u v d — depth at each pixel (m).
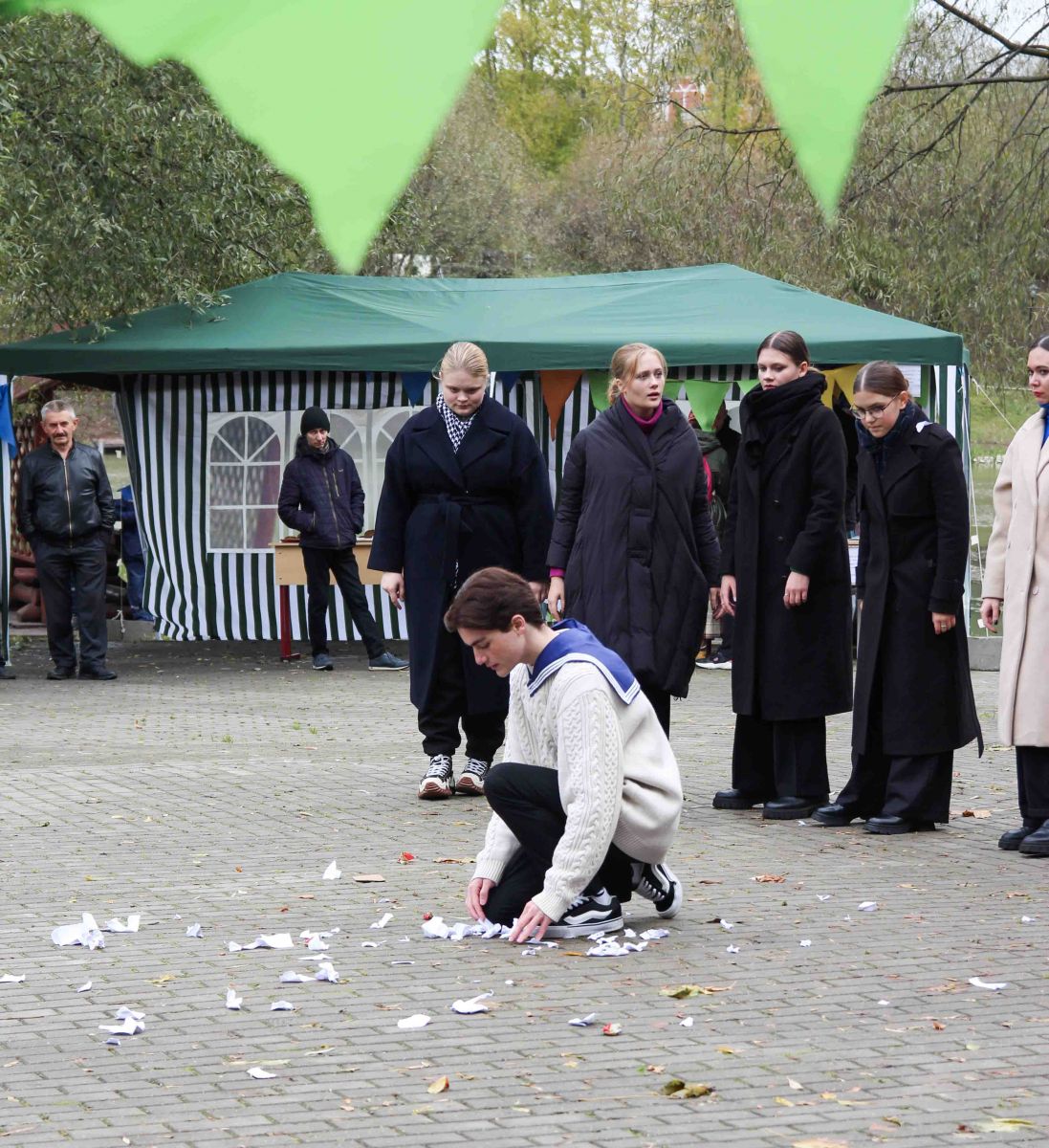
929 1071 3.96
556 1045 4.20
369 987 4.79
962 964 5.02
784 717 7.48
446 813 7.78
